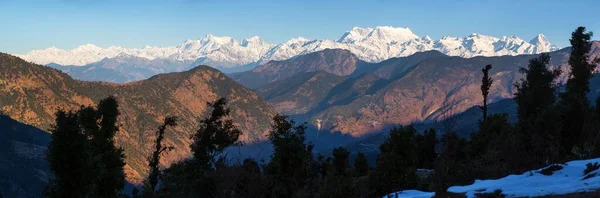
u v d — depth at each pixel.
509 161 31.03
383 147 48.25
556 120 32.06
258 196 36.91
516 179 23.89
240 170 37.19
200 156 50.06
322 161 54.19
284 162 43.34
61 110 34.94
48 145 34.97
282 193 40.38
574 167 23.81
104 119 45.66
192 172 48.34
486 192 22.56
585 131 33.44
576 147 31.97
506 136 33.00
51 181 35.81
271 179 39.47
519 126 33.31
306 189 37.19
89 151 36.16
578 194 18.97
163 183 53.28
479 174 28.67
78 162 34.94
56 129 34.50
